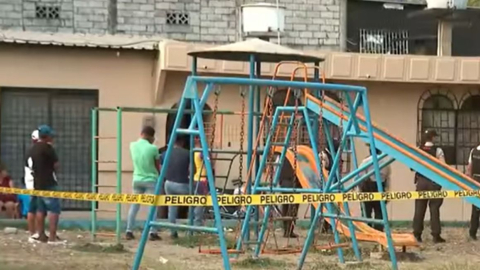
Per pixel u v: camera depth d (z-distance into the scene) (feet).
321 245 45.70
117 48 66.90
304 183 48.26
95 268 39.83
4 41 64.80
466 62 71.46
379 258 45.98
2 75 65.87
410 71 70.54
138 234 55.72
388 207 70.90
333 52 69.46
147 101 68.23
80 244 49.29
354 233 44.19
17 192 42.34
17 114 66.39
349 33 75.77
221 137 62.95
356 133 40.27
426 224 67.36
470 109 74.13
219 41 73.10
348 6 75.66
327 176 48.78
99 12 71.20
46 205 49.19
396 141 44.57
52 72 66.74
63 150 67.21
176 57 65.36
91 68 67.41
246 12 65.10
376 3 76.18
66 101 67.21
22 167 66.33
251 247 47.78
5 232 54.65
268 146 42.80
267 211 43.06
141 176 51.42
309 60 51.88
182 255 45.57
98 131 67.46
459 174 44.34
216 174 67.72
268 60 52.08
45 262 41.22
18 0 69.92
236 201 34.06
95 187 52.47
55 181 48.96
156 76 67.46
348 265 42.29
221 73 66.69
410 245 46.44
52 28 70.28
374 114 72.13
